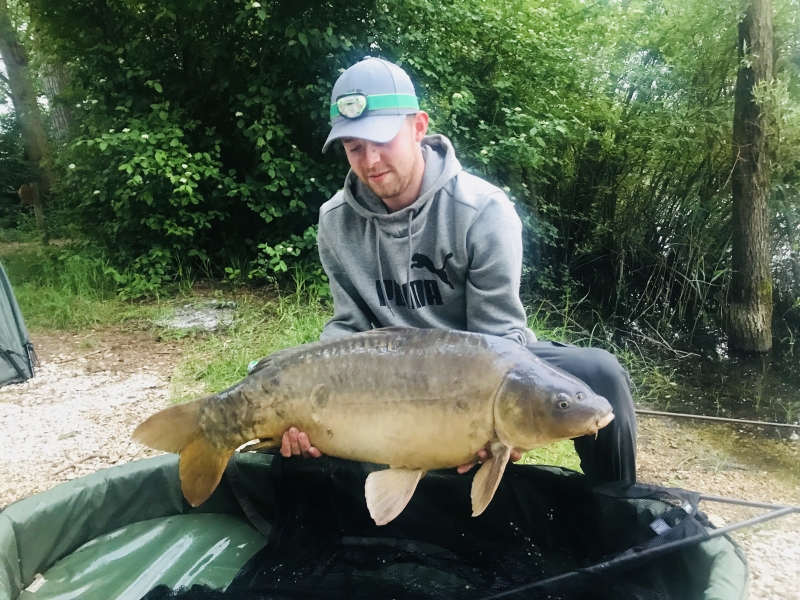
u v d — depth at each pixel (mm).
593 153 7500
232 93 6852
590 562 1931
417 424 1660
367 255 2285
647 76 7105
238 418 1807
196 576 2037
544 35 6867
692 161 7004
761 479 3223
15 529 1896
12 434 3477
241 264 6980
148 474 2250
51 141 10047
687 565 1614
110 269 6402
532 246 7348
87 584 1977
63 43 7188
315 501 2166
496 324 2117
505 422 1592
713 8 6391
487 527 2066
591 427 1545
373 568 2016
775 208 6141
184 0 6434
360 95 1937
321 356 1763
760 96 5562
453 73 6723
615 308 6945
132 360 4676
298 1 6246
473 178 2162
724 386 5020
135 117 6578
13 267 7375
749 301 5852
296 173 6402
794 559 2449
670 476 3225
